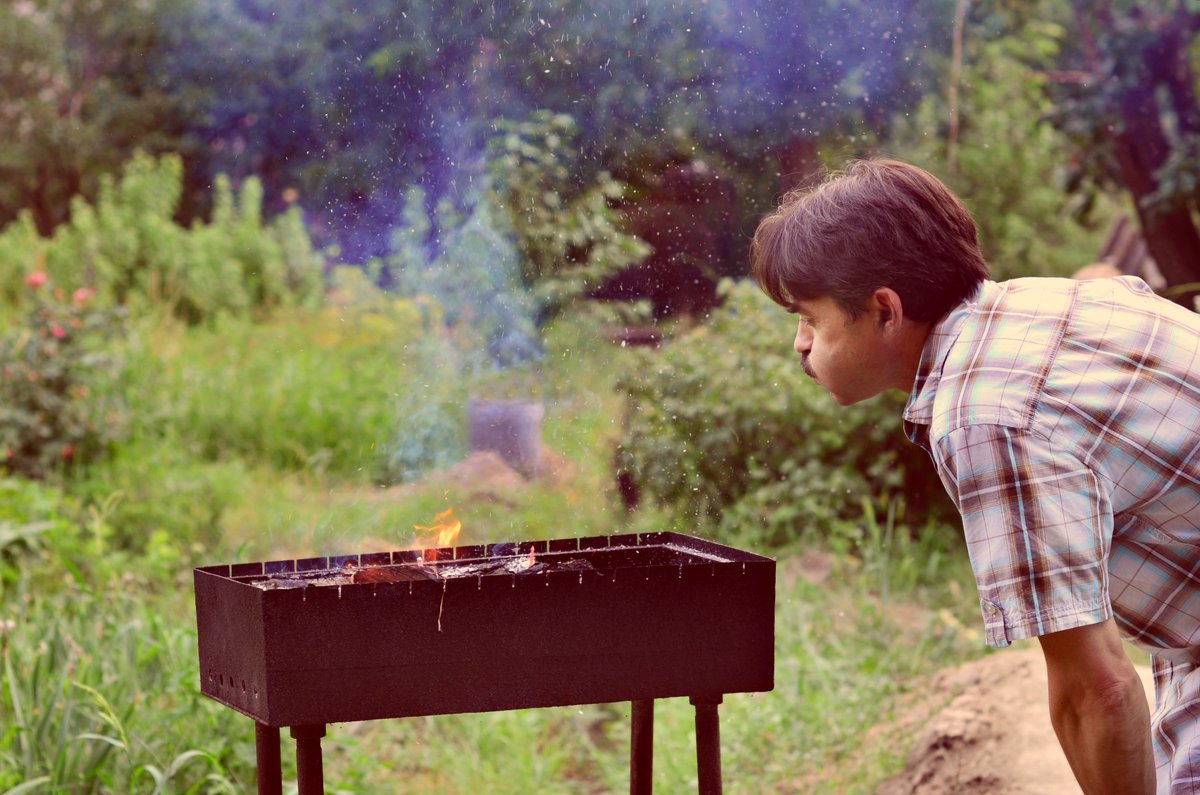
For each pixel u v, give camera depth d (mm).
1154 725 2252
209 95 15547
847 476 6656
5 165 20078
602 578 2377
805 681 4723
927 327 2014
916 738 4113
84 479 7352
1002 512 1783
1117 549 2016
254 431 8516
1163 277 8211
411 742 4355
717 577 2432
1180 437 1832
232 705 2395
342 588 2258
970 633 5344
